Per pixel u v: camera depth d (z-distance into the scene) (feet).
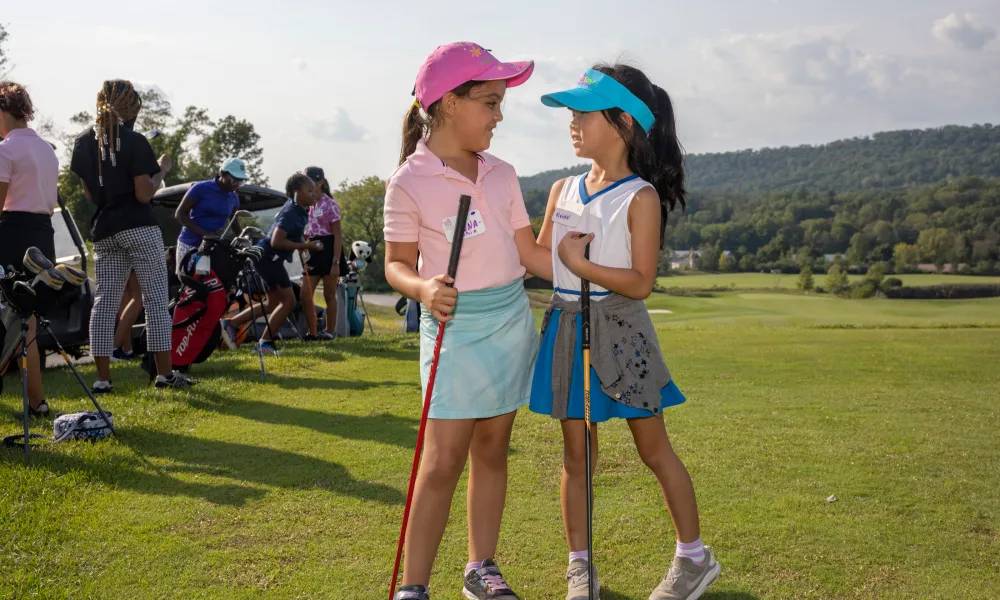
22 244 17.46
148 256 19.19
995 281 357.41
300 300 32.53
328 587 9.18
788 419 17.35
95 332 19.11
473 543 9.36
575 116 9.47
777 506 11.81
